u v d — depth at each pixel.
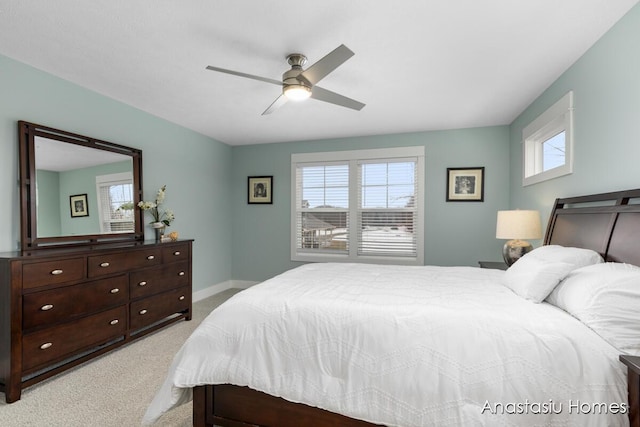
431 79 2.58
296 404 1.46
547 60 2.26
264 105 3.19
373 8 1.69
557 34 1.94
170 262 3.16
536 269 1.65
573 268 1.58
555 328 1.27
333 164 4.58
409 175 4.25
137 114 3.27
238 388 1.55
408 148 4.20
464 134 4.00
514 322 1.32
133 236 3.17
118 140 3.05
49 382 2.12
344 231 4.54
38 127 2.37
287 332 1.51
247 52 2.15
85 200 2.72
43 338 2.05
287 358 1.48
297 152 4.70
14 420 1.73
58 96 2.53
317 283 2.00
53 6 1.68
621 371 1.13
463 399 1.22
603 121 1.95
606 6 1.67
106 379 2.17
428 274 2.34
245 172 4.93
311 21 1.81
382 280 2.11
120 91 2.83
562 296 1.48
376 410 1.32
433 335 1.34
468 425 1.19
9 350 1.90
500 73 2.47
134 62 2.30
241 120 3.68
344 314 1.49
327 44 2.05
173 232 3.45
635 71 1.67
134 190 3.19
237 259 4.97
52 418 1.74
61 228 2.53
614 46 1.84
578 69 2.24
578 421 1.12
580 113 2.21
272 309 1.59
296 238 4.71
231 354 1.55
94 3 1.66
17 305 1.92
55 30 1.90
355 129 4.06
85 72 2.46
